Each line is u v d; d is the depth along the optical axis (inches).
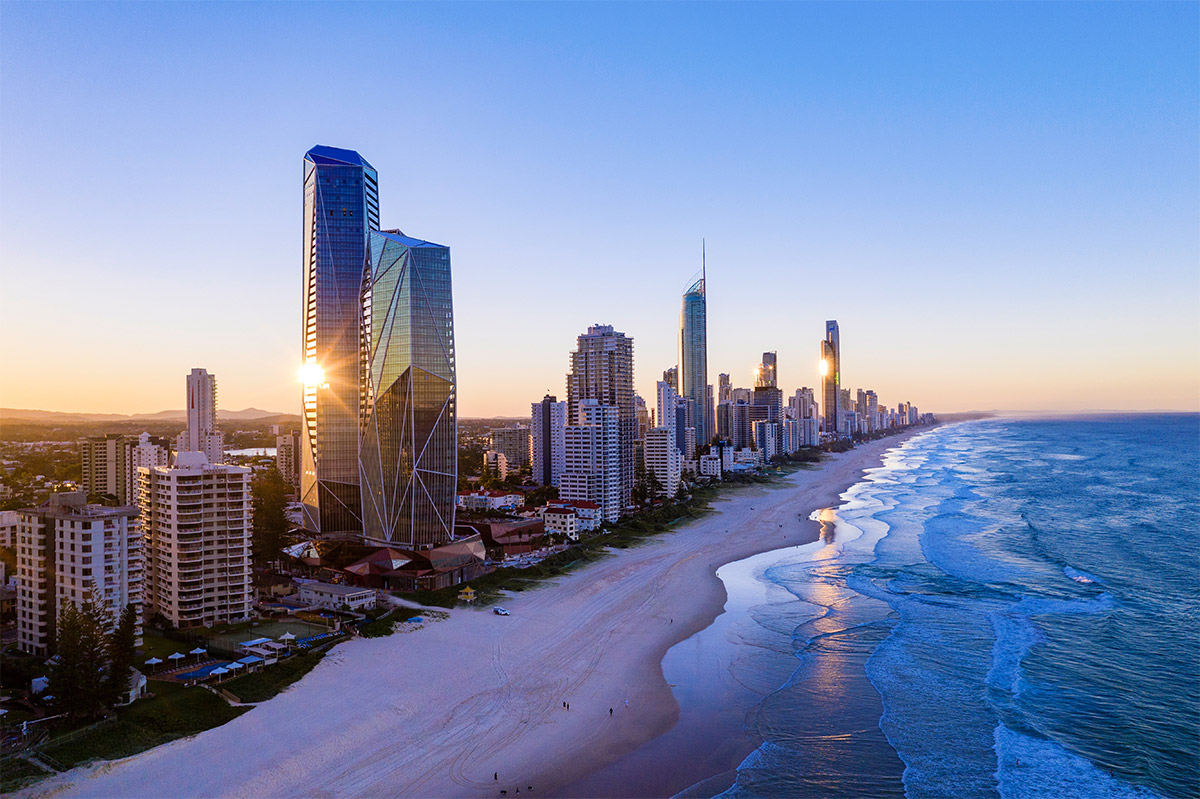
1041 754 3184.1
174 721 3442.4
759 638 4805.6
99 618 3676.2
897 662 4298.7
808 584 6299.2
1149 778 2982.3
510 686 3993.6
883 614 5300.2
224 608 5191.9
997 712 3602.4
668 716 3614.7
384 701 3769.7
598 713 3654.0
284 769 3065.9
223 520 5206.7
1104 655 4375.0
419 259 7495.1
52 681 3336.6
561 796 2891.2
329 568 6727.4
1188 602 5526.6
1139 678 4015.8
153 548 5300.2
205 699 3713.1
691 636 4879.4
